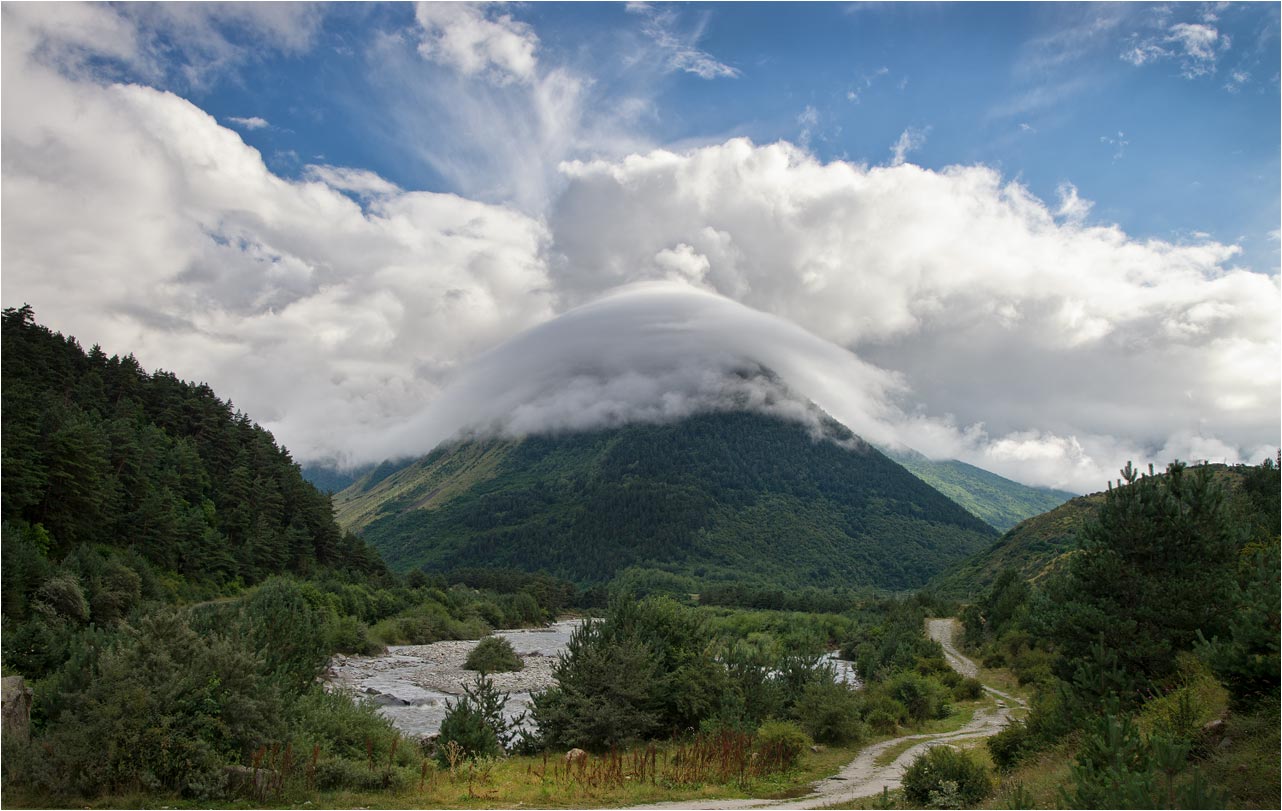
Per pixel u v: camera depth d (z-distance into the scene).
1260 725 16.50
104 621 67.19
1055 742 23.16
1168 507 25.25
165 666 20.20
